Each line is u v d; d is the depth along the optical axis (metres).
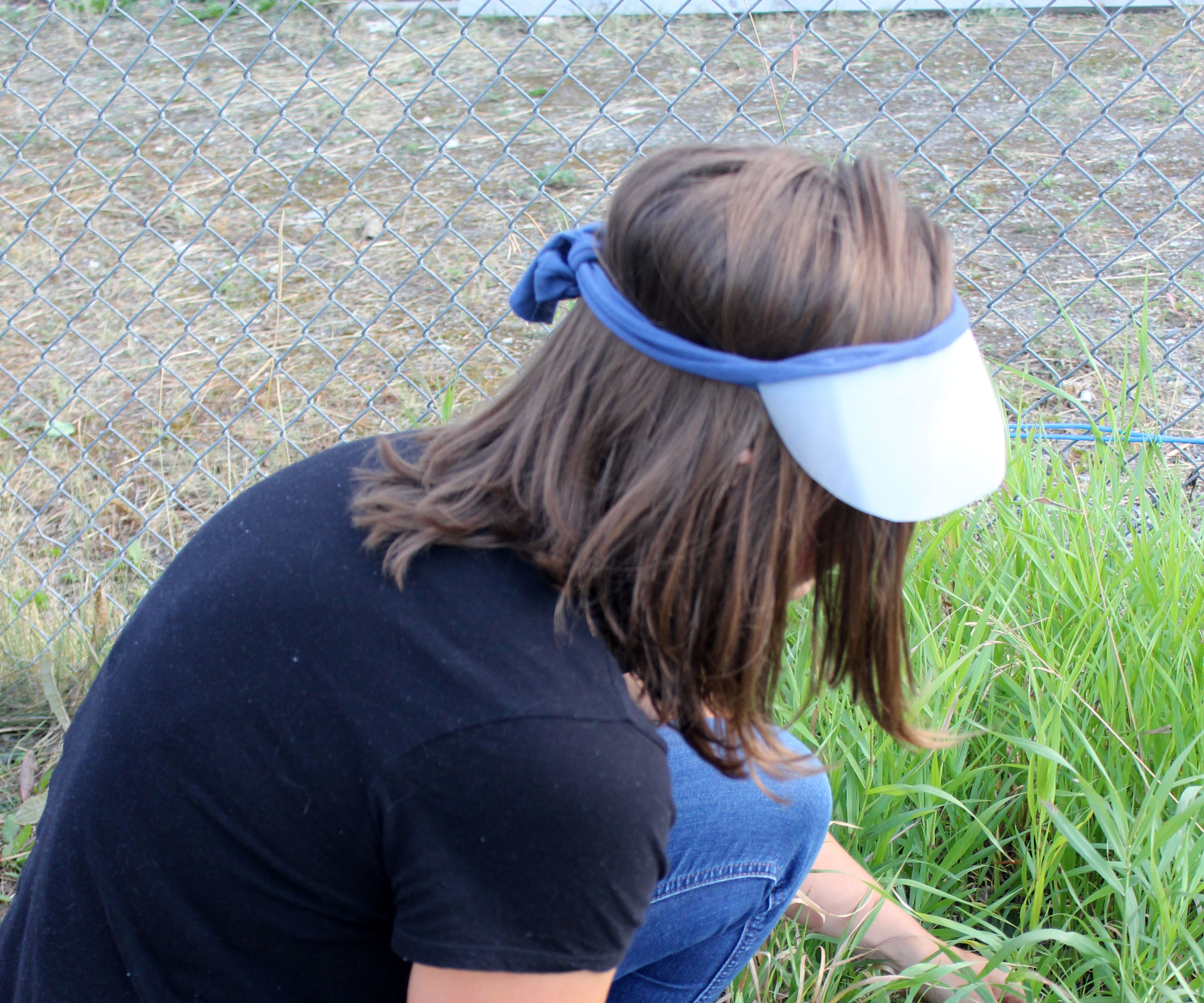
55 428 3.12
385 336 3.56
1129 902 1.45
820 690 1.07
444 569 0.94
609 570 0.92
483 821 0.88
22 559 2.57
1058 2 5.50
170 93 5.87
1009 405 2.43
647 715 1.02
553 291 1.01
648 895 0.94
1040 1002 1.54
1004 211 4.05
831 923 1.61
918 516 0.88
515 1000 0.93
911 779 1.71
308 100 5.63
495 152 4.94
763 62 5.60
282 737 0.93
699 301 0.83
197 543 1.06
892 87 5.21
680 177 0.87
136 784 0.98
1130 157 4.36
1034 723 1.63
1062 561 1.88
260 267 4.07
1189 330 3.23
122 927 1.00
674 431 0.88
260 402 3.28
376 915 1.00
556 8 6.21
